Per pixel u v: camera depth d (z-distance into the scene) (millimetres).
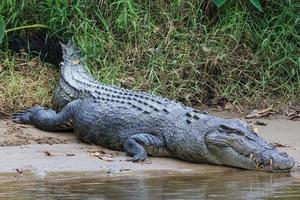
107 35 32781
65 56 31359
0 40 30766
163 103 26109
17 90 30719
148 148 24828
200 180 21562
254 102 31484
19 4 33500
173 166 23688
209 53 32156
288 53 32625
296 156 24438
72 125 27609
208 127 24094
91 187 20406
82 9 33375
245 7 33812
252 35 33312
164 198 19078
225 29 33031
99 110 26578
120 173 22391
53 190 20031
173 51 32375
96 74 31688
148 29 32906
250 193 19766
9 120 28984
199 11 33594
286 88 32031
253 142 23344
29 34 33312
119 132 25734
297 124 28781
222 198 19125
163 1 33781
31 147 25422
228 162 23641
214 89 31875
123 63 32188
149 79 31625
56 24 33188
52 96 30531
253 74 32406
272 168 22797
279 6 34156
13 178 21500
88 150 25469
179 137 24547
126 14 32688
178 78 31656
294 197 19297
